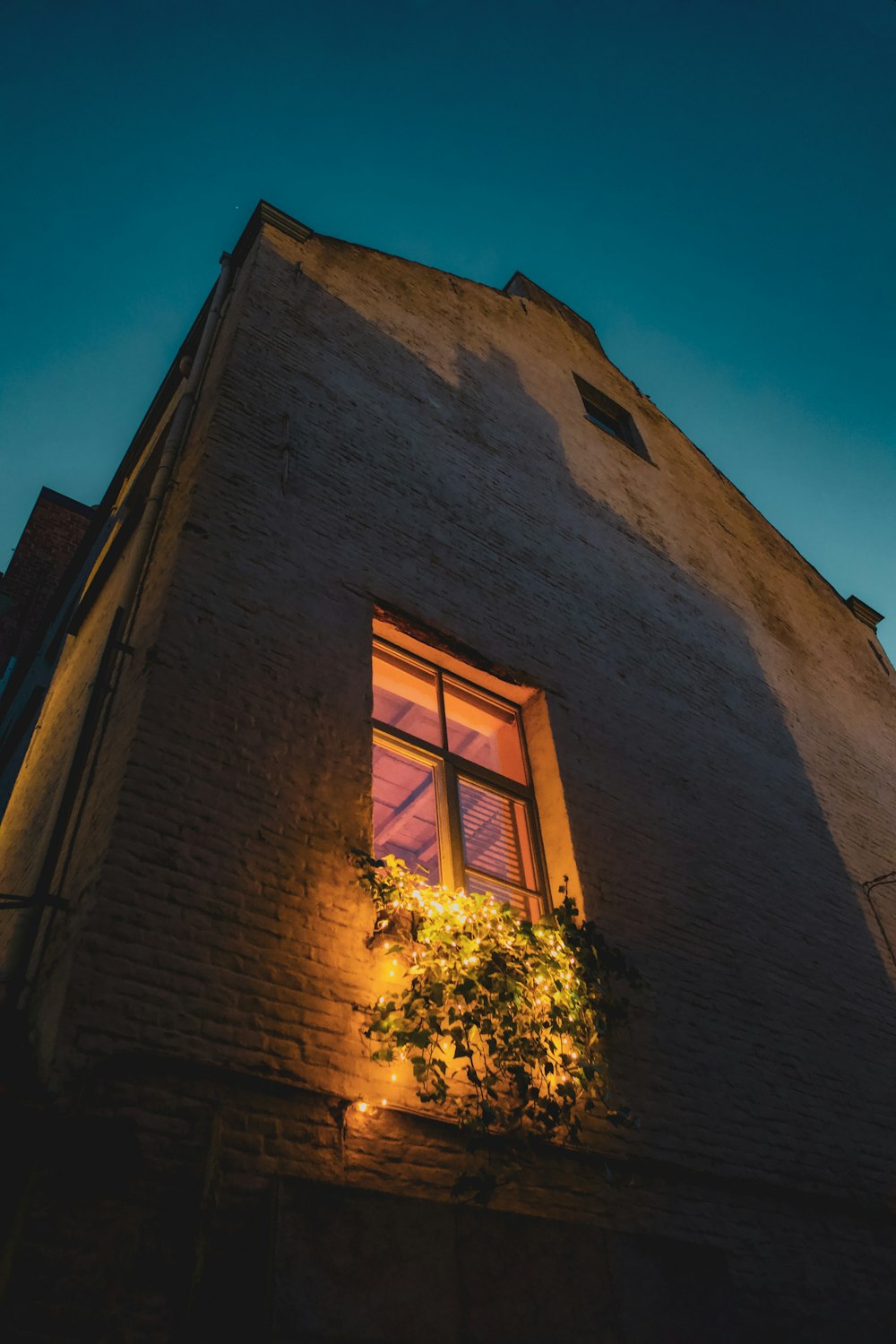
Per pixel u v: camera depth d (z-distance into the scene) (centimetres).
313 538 609
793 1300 479
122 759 432
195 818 427
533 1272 370
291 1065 384
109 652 505
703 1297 409
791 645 1084
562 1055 466
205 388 691
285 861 445
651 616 882
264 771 468
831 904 773
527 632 720
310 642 546
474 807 623
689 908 640
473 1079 418
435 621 649
